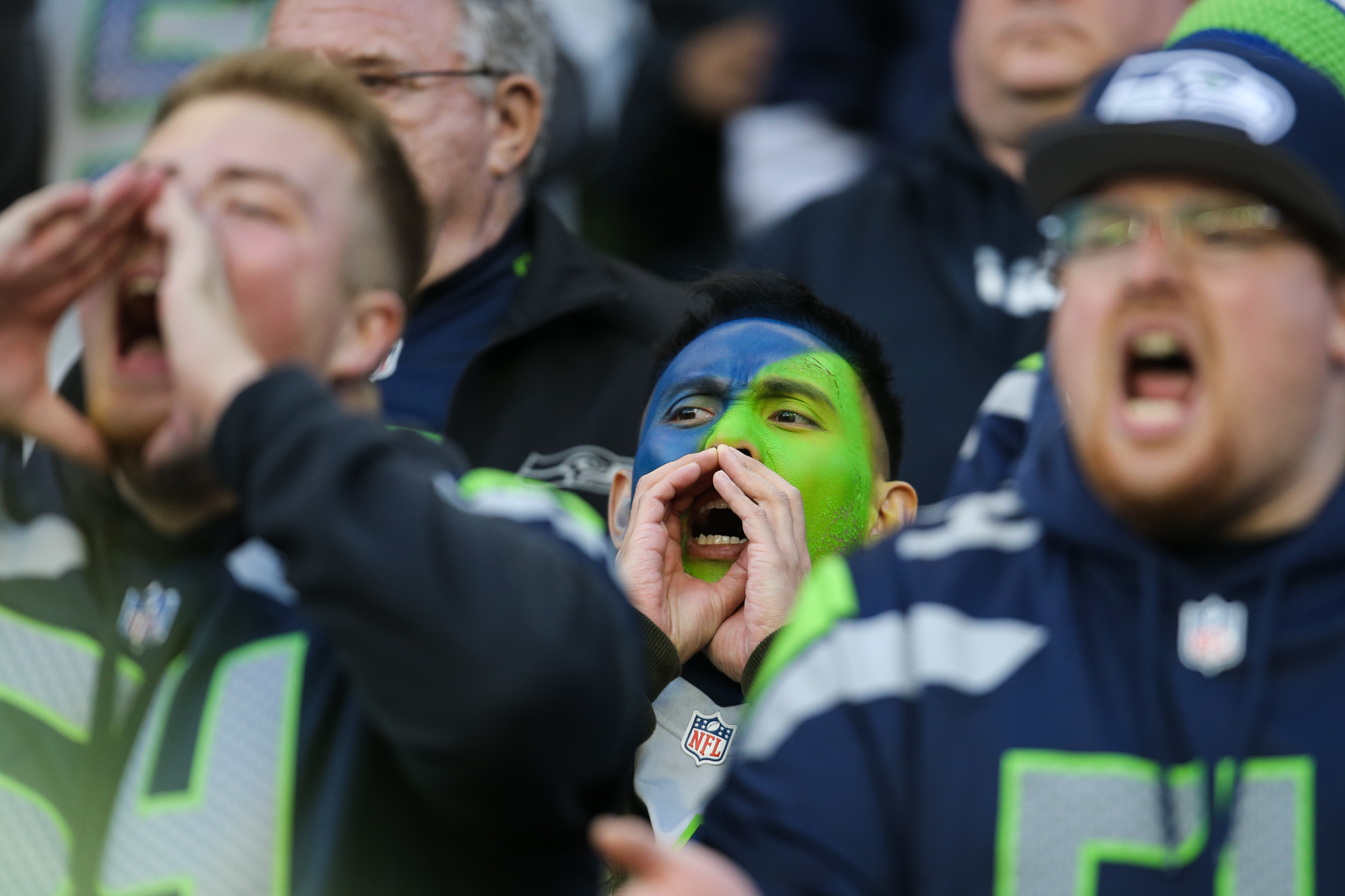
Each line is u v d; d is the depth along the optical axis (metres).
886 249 13.04
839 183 17.80
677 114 18.09
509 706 6.09
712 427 9.44
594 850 6.73
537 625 6.20
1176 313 6.56
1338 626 6.46
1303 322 6.52
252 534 6.96
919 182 13.24
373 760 6.51
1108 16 12.70
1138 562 6.61
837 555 9.20
